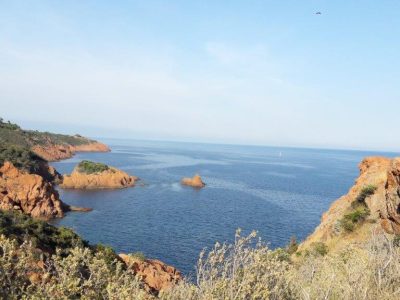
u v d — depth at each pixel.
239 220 66.62
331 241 22.22
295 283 5.19
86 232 55.34
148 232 55.75
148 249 46.47
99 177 102.88
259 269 4.34
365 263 6.23
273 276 4.43
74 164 158.88
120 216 67.62
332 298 5.28
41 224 27.92
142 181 113.75
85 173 104.00
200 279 4.32
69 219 65.19
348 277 5.67
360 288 5.32
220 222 64.25
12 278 4.07
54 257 4.50
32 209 65.94
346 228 21.84
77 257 4.59
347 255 9.08
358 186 28.45
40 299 3.87
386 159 30.66
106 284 4.46
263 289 4.07
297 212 77.38
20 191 66.62
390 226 14.72
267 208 80.62
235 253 4.46
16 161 95.38
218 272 4.38
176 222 63.34
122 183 104.44
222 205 81.75
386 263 5.95
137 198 87.44
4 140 150.25
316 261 8.36
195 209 75.88
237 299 3.92
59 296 3.97
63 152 186.88
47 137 194.50
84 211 72.06
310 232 59.03
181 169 160.12
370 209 22.39
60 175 110.75
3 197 64.25
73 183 100.44
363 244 9.99
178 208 76.31
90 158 193.62
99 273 4.45
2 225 23.39
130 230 56.97
